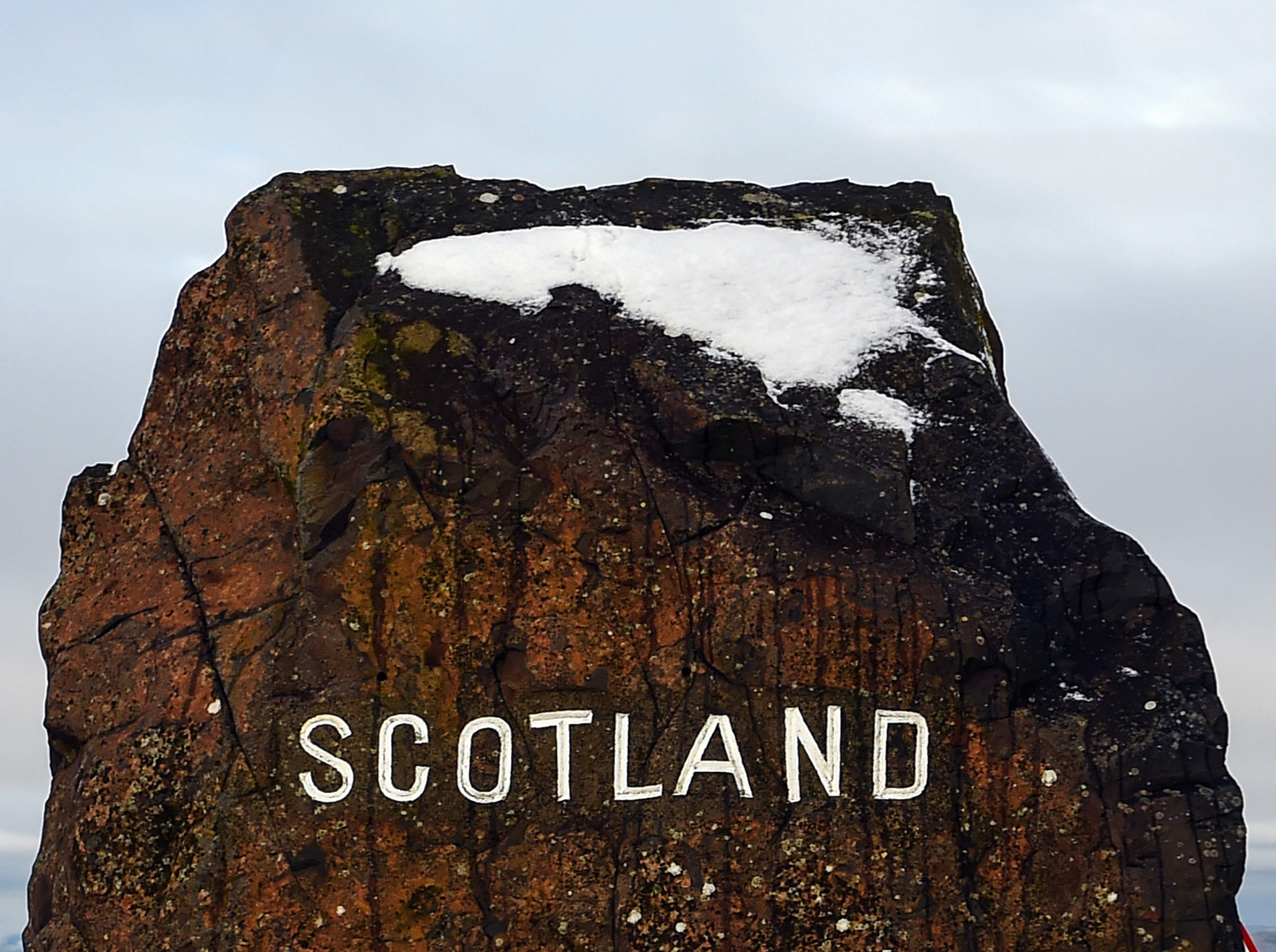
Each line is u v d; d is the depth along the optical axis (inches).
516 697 290.8
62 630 319.9
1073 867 281.7
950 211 343.0
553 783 288.5
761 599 290.8
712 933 282.7
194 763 298.5
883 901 283.0
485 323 314.3
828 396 308.2
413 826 288.2
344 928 286.5
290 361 315.6
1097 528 298.5
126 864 297.9
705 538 293.9
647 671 290.7
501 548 295.1
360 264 327.9
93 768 305.4
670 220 340.2
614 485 295.9
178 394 329.4
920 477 303.1
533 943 284.0
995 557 297.1
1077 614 294.7
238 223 335.9
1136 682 288.7
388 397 304.2
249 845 291.0
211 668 302.8
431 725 290.7
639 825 286.4
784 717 288.2
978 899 283.0
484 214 337.7
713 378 306.3
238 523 311.3
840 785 286.4
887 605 289.7
